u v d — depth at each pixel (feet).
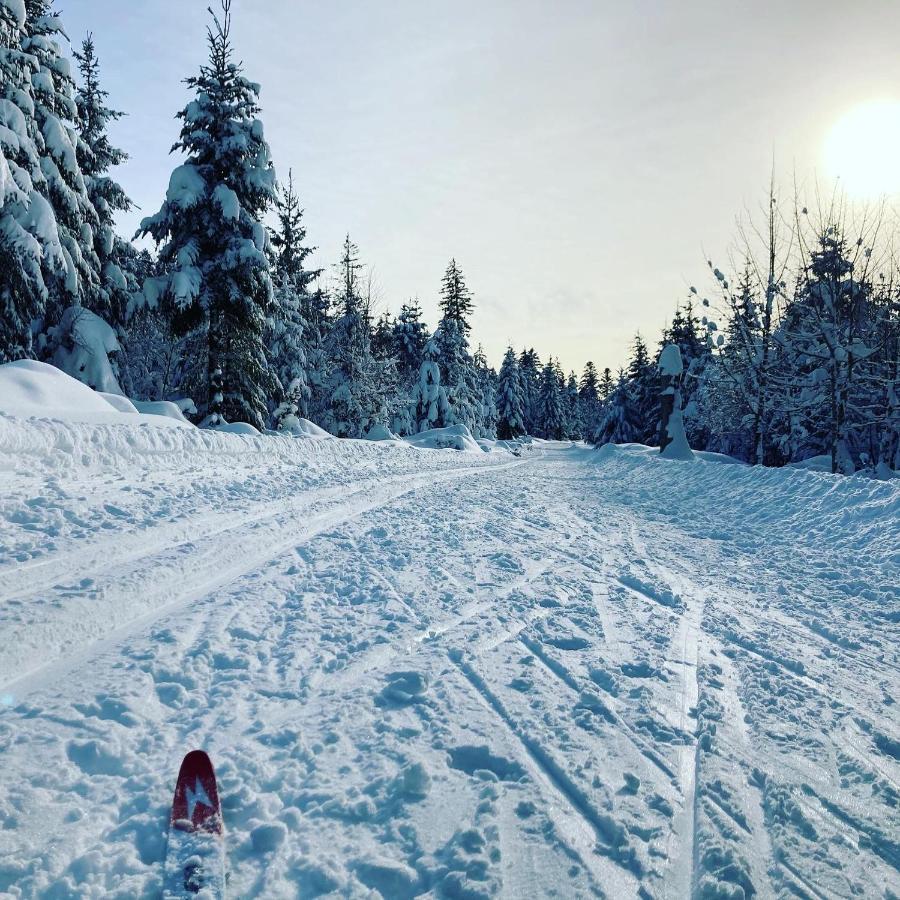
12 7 47.37
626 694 12.42
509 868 7.34
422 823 8.07
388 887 6.97
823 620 17.89
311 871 7.11
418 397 148.56
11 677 11.17
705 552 26.89
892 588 21.13
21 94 48.88
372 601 17.19
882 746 10.81
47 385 38.60
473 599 18.08
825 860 7.84
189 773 8.34
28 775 8.41
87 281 60.70
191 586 17.11
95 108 70.64
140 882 6.87
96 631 13.46
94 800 8.17
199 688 11.48
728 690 12.91
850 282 65.57
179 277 59.77
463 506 36.47
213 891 6.54
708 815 8.57
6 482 23.17
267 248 66.90
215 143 64.08
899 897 7.25
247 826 7.83
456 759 9.72
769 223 70.69
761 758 10.22
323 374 123.85
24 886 6.59
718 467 52.19
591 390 377.50
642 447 102.63
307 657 13.19
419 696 11.66
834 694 12.96
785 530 31.40
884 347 68.23
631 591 20.25
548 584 20.31
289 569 19.49
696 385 147.64
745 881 7.34
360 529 26.50
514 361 240.32
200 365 67.77
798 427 92.68
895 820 8.71
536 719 11.04
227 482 31.96
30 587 14.75
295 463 45.32
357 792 8.62
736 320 76.18
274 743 9.80
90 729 9.66
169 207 62.28
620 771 9.59
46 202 46.01
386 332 165.07
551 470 77.71
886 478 67.92
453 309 156.97
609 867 7.49
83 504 22.44
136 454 32.86
